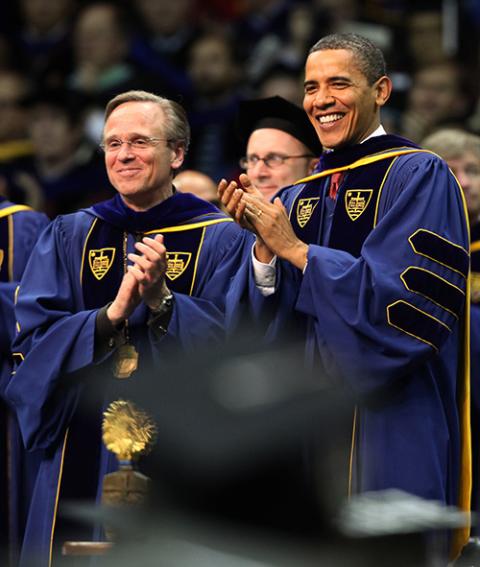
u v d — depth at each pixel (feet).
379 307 58.08
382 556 31.78
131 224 66.85
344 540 30.25
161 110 66.49
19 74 130.72
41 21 134.31
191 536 29.96
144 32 126.00
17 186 113.60
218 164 118.11
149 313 63.82
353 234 62.18
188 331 61.72
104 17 124.67
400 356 57.98
